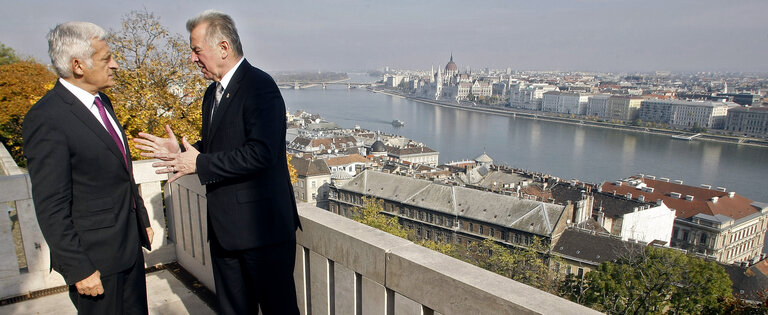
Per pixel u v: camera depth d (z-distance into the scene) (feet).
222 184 11.85
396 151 467.93
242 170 11.03
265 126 11.14
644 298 119.85
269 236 11.93
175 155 11.39
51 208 10.98
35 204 10.98
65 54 11.34
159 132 65.21
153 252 23.30
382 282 12.55
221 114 11.93
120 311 13.07
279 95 11.91
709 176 396.37
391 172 356.59
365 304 13.34
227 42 11.71
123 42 70.08
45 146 10.98
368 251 12.82
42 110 11.07
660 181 306.55
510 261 161.89
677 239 281.33
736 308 106.22
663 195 293.64
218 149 12.10
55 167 11.06
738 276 169.99
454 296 10.52
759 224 294.66
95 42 11.69
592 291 126.52
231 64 12.05
